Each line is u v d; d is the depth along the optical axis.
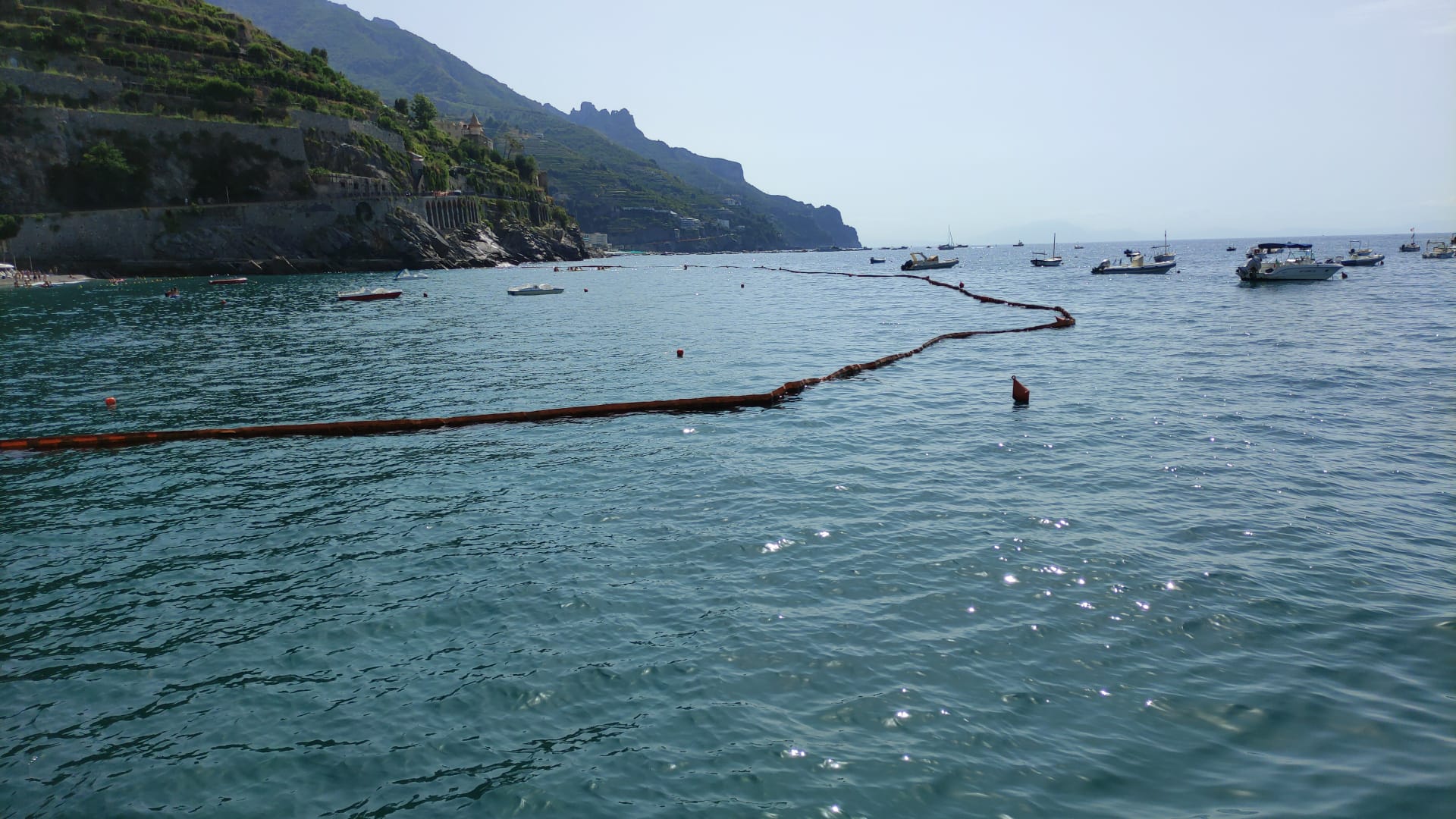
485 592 16.45
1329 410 29.81
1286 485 21.69
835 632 14.45
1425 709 11.90
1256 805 10.13
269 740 12.01
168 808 10.71
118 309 82.81
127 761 11.67
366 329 64.25
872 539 18.48
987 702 12.34
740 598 15.86
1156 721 11.85
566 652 14.07
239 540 19.83
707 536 18.97
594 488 22.80
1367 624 14.37
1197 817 9.95
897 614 15.04
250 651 14.56
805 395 34.44
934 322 64.38
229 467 26.14
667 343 53.16
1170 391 33.78
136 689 13.47
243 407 35.53
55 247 126.88
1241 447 25.25
